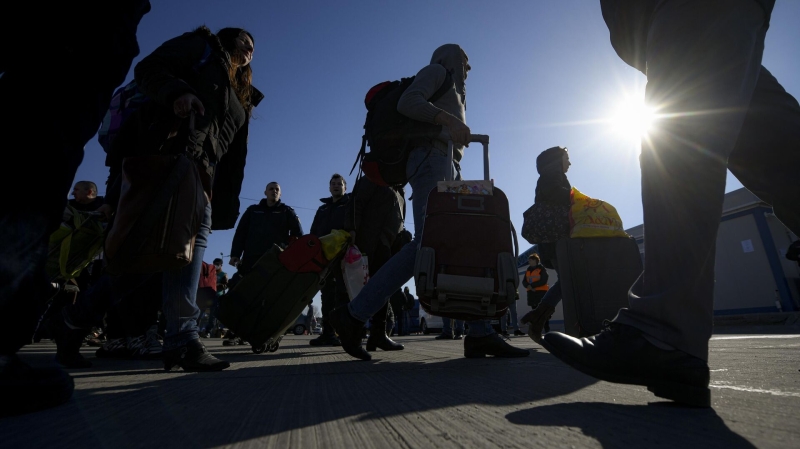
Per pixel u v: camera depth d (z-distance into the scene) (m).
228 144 2.29
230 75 2.23
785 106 1.28
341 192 5.04
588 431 0.74
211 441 0.72
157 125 1.92
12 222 0.93
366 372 1.77
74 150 1.07
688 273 0.95
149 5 1.30
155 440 0.73
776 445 0.64
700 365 0.92
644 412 0.89
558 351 1.07
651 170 1.04
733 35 1.01
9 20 0.99
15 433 0.78
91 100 1.10
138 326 3.06
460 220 1.87
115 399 1.14
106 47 1.11
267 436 0.75
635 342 0.98
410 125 2.32
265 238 5.30
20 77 1.00
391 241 3.64
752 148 1.32
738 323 11.02
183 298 1.99
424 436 0.73
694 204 0.97
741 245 11.89
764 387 1.14
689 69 1.02
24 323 0.94
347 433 0.76
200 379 1.60
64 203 1.05
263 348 3.44
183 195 1.57
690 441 0.67
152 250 1.49
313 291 3.30
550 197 3.32
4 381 0.90
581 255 2.78
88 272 5.03
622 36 1.29
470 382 1.39
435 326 15.71
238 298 3.22
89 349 4.81
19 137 0.97
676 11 1.07
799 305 10.75
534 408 0.95
